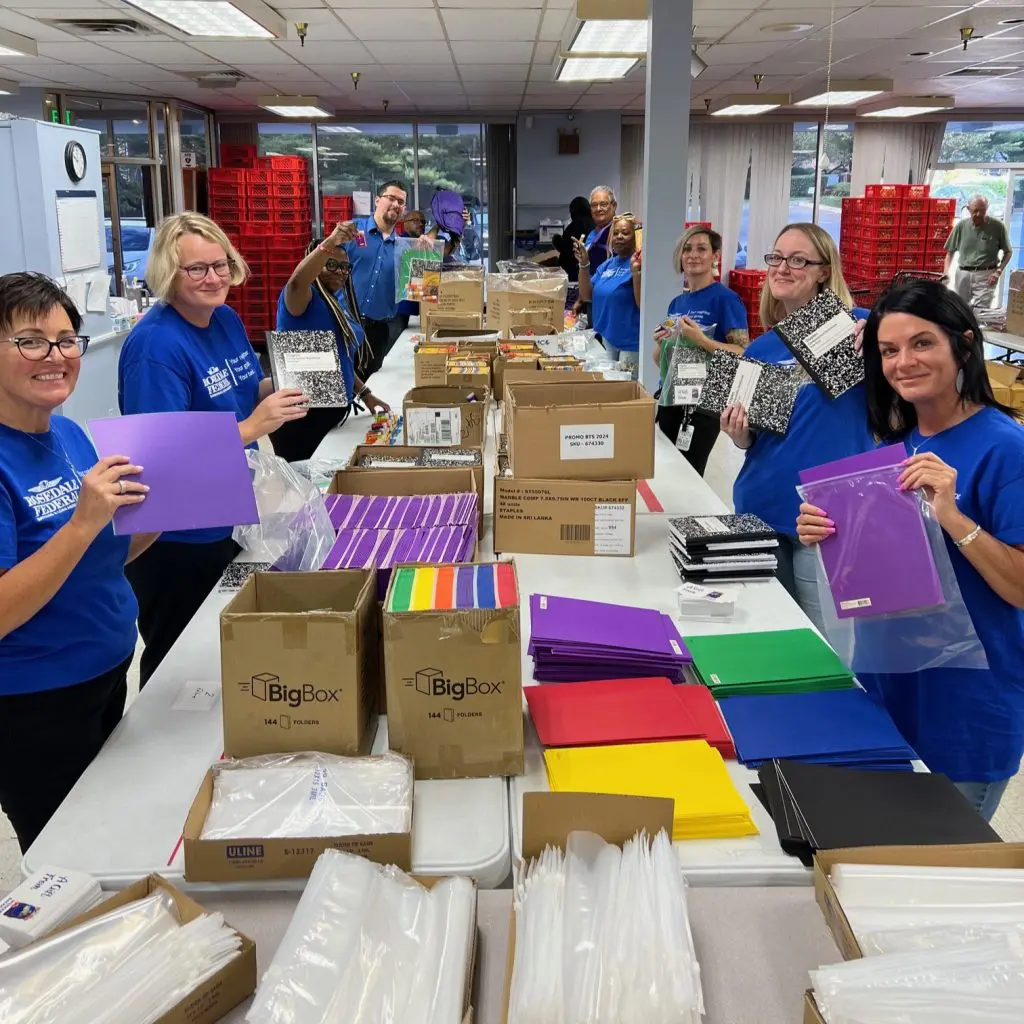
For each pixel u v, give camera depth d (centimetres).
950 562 148
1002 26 618
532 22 591
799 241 240
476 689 129
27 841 163
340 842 111
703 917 110
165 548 216
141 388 210
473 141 1116
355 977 91
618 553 221
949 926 94
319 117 1040
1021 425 157
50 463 150
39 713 152
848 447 220
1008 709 155
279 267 909
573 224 756
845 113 1069
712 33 641
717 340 373
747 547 202
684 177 405
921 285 154
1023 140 1128
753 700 151
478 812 125
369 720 139
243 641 126
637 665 159
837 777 128
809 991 86
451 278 492
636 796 108
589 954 92
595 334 530
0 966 92
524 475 220
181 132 995
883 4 557
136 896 104
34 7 547
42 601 129
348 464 243
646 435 218
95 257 554
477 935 105
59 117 895
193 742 145
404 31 618
